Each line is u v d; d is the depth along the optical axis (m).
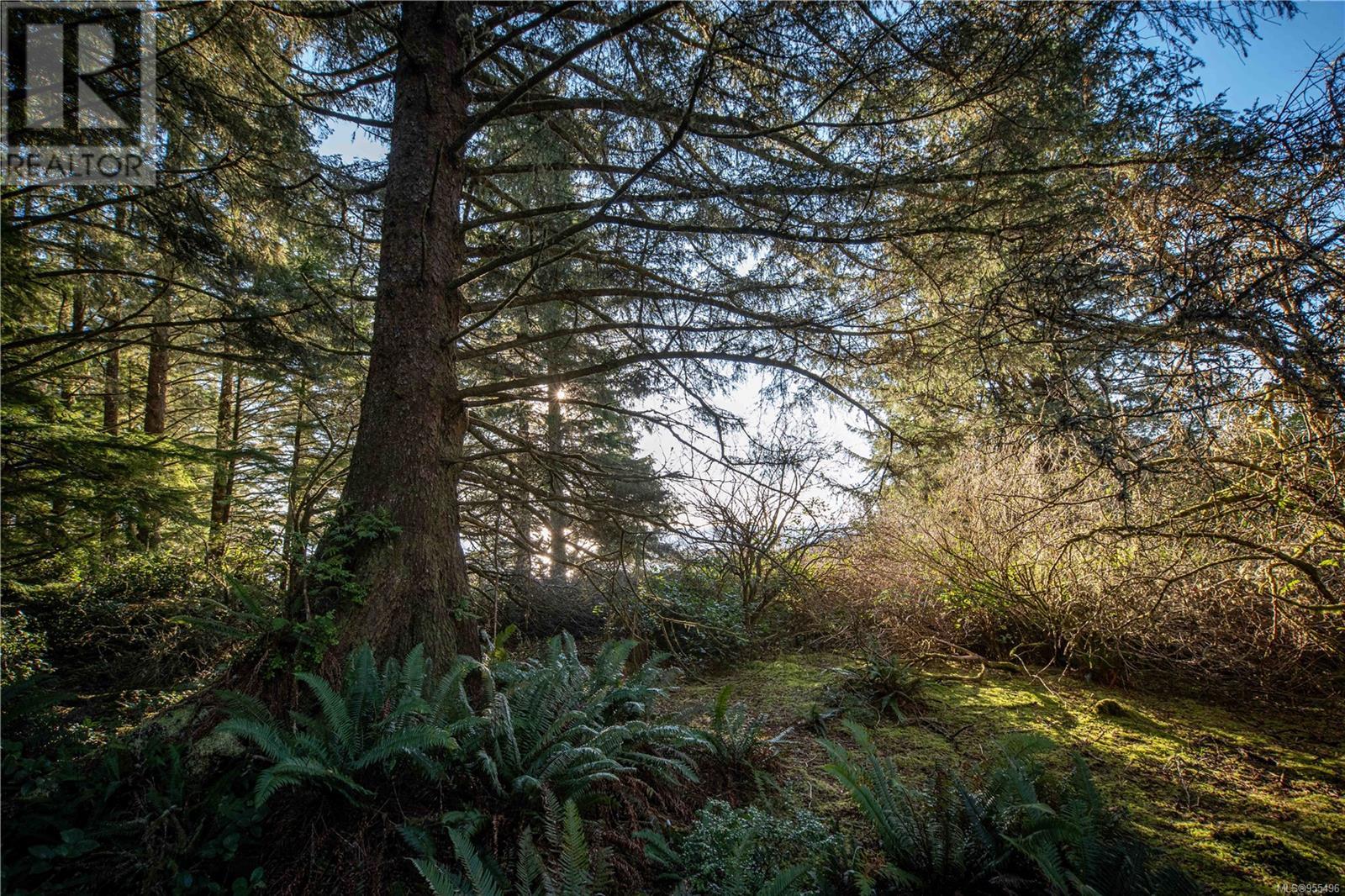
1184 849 2.83
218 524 6.89
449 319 4.57
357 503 3.94
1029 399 3.79
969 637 6.09
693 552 6.23
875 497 4.60
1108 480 3.81
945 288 4.21
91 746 2.90
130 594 6.56
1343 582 4.09
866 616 6.51
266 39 4.69
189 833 2.46
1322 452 3.65
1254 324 2.79
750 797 3.42
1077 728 4.27
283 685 3.23
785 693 5.23
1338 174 3.10
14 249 4.43
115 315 7.12
